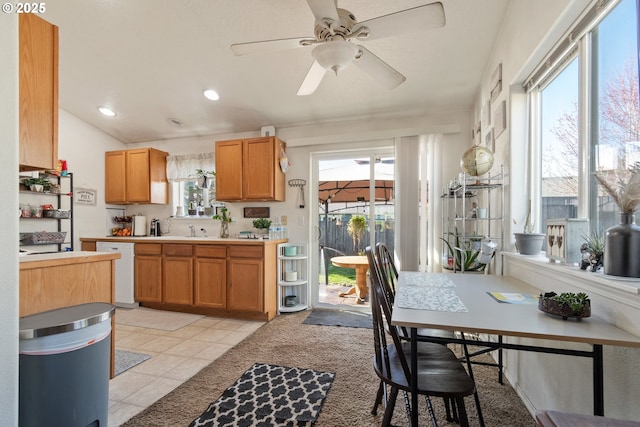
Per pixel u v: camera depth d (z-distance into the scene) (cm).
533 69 191
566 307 114
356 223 381
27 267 158
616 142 127
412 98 326
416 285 179
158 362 233
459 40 245
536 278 172
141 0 228
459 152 342
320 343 271
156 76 314
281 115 371
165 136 444
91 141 420
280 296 365
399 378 126
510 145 211
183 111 375
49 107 159
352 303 382
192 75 309
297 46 181
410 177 347
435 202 340
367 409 176
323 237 393
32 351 120
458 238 286
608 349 112
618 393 106
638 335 96
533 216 205
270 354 248
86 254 195
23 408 120
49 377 123
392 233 368
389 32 166
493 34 238
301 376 212
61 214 362
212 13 234
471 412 174
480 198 305
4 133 105
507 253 205
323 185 393
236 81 313
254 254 335
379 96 324
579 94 150
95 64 299
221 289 346
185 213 446
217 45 266
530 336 101
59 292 173
